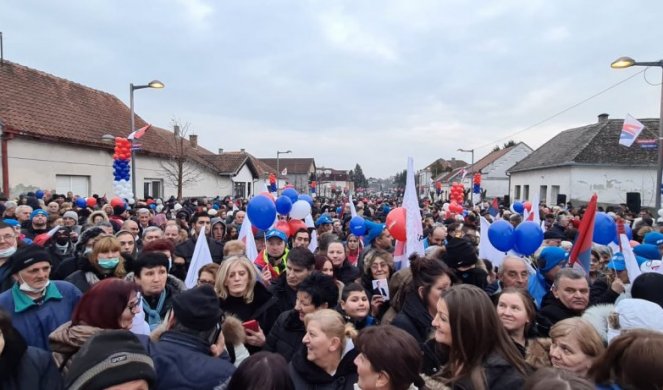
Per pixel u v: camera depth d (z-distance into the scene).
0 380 2.22
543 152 36.59
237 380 2.15
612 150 28.50
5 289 3.90
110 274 4.34
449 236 8.04
